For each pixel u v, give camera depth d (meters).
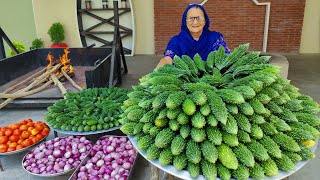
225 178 1.09
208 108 1.15
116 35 4.78
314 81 5.25
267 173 1.13
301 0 7.14
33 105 3.73
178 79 1.36
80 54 5.55
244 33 7.61
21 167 2.58
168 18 7.62
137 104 1.42
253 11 7.37
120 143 2.47
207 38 2.40
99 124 2.52
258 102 1.21
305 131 1.26
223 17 7.50
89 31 8.12
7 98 3.75
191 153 1.13
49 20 8.26
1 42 4.91
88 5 7.86
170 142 1.19
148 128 1.27
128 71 6.23
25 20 8.92
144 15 7.88
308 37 7.65
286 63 3.47
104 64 4.19
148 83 1.36
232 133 1.12
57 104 2.83
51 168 2.23
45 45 8.54
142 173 2.45
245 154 1.11
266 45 7.62
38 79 4.28
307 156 1.23
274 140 1.21
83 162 2.25
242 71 1.40
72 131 2.52
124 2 7.73
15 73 4.76
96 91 3.08
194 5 2.29
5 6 8.73
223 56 1.63
